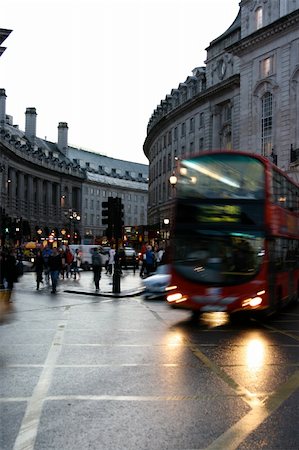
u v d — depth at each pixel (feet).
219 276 52.06
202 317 58.90
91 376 30.53
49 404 24.85
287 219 63.05
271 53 170.91
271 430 21.33
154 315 60.03
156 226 208.23
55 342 41.88
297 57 161.07
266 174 52.60
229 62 208.74
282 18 161.17
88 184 446.60
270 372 31.86
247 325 53.06
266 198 52.29
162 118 262.88
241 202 52.44
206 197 53.26
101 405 24.73
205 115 222.89
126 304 72.02
